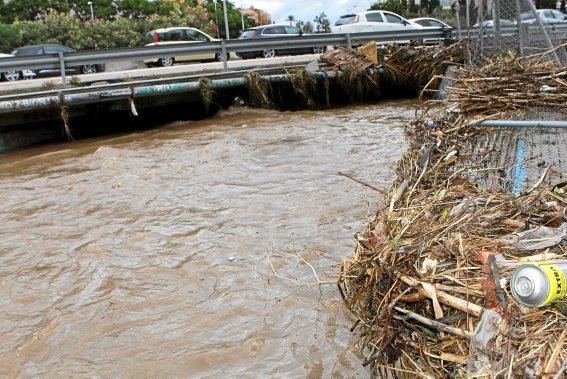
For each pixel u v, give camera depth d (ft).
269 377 11.05
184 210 21.25
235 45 48.39
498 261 8.09
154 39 69.21
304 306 13.56
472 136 14.69
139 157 31.04
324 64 51.62
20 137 37.73
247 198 22.21
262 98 47.03
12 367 11.92
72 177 27.25
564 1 80.64
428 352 8.01
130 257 17.17
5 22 130.21
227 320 13.20
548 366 6.52
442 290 8.14
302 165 27.04
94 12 142.10
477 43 34.65
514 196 11.07
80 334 12.99
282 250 16.93
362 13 74.54
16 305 14.53
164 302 14.26
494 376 6.79
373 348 9.75
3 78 58.08
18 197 24.32
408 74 51.80
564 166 12.94
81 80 43.27
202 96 43.60
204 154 30.73
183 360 11.76
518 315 7.22
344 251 16.49
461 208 10.33
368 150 29.60
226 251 17.16
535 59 26.14
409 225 10.05
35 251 17.99
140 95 40.29
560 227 8.94
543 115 17.51
